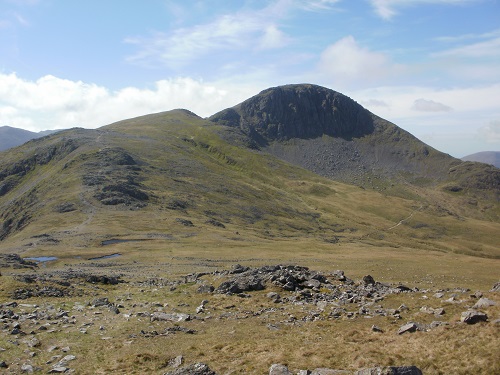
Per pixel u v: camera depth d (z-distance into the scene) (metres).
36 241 122.50
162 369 28.09
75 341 34.44
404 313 38.75
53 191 195.62
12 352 31.55
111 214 161.00
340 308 42.53
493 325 28.53
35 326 38.19
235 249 123.69
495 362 23.77
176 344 33.25
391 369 22.73
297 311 42.38
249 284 52.34
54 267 89.88
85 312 43.69
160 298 50.47
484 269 85.25
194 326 38.66
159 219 160.00
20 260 92.00
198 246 124.94
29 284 53.16
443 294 44.84
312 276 55.84
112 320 40.91
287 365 26.62
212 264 94.69
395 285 55.84
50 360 30.27
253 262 99.00
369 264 94.88
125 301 49.62
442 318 34.91
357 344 29.80
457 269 85.19
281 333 34.94
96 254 107.19
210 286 53.47
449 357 25.47
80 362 29.94
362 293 48.97
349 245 171.25
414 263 98.69
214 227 166.75
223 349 31.12
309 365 26.44
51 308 44.56
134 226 147.12
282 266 61.03
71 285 56.78
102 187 191.88
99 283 61.81
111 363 29.39
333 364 26.42
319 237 192.00
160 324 39.38
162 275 75.31
